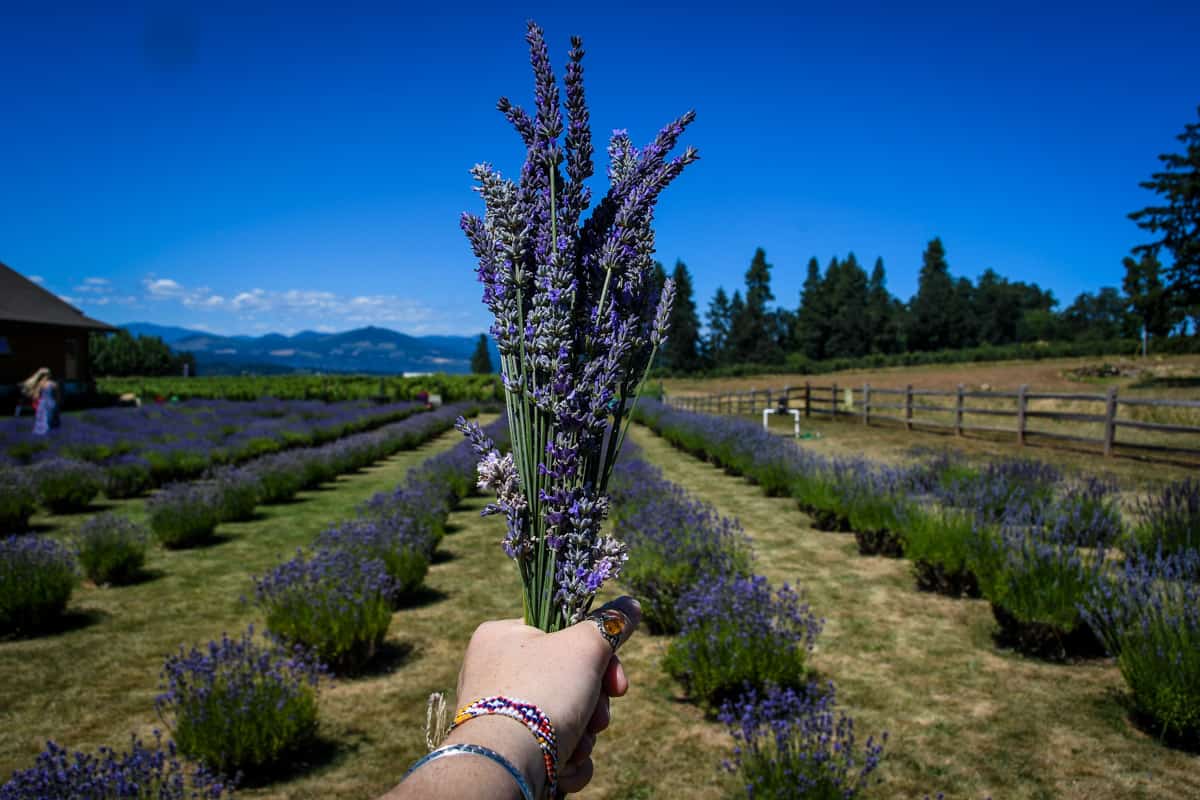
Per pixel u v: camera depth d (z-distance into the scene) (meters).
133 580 7.56
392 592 6.07
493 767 0.52
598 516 0.96
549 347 0.94
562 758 0.60
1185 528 6.56
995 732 4.15
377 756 4.11
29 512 10.09
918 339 99.69
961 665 5.07
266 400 36.22
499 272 0.99
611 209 1.04
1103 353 60.00
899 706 4.48
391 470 17.14
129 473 12.84
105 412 26.16
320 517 11.09
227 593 7.10
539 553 0.97
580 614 0.95
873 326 97.75
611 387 0.95
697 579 5.70
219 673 4.23
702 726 4.36
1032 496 8.24
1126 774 3.71
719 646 4.50
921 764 3.83
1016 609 5.25
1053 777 3.70
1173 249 31.86
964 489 8.84
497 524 10.34
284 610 5.30
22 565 6.17
